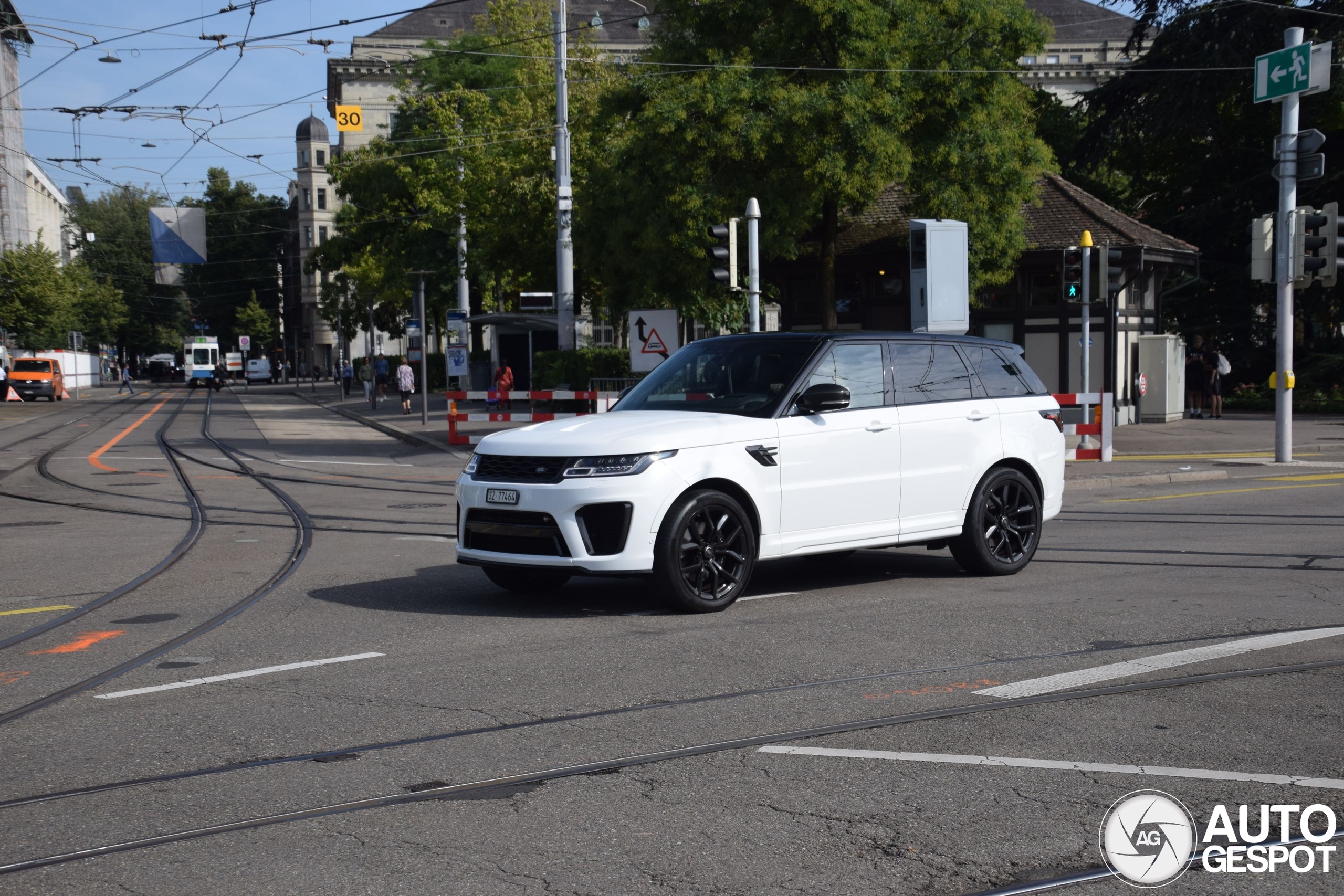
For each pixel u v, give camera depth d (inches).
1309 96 1493.6
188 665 267.7
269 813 173.5
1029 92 1087.0
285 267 4286.4
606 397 978.7
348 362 2297.0
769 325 1226.6
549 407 1051.3
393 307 2783.0
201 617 325.7
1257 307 1668.3
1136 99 1635.1
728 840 161.2
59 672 263.9
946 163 1012.5
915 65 995.3
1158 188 1854.1
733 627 298.2
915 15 995.9
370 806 175.5
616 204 1100.5
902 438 351.3
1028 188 1040.2
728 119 962.7
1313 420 1278.3
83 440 1147.9
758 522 323.3
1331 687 235.5
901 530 351.9
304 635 297.9
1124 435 1074.1
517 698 233.1
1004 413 379.9
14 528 536.1
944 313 698.8
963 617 308.8
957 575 380.2
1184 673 246.7
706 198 983.6
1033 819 167.5
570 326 1216.8
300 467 860.6
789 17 980.6
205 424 1465.3
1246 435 1061.8
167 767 195.0
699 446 312.8
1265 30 1471.5
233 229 4183.1
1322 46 724.0
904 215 1080.8
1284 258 762.2
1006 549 378.6
